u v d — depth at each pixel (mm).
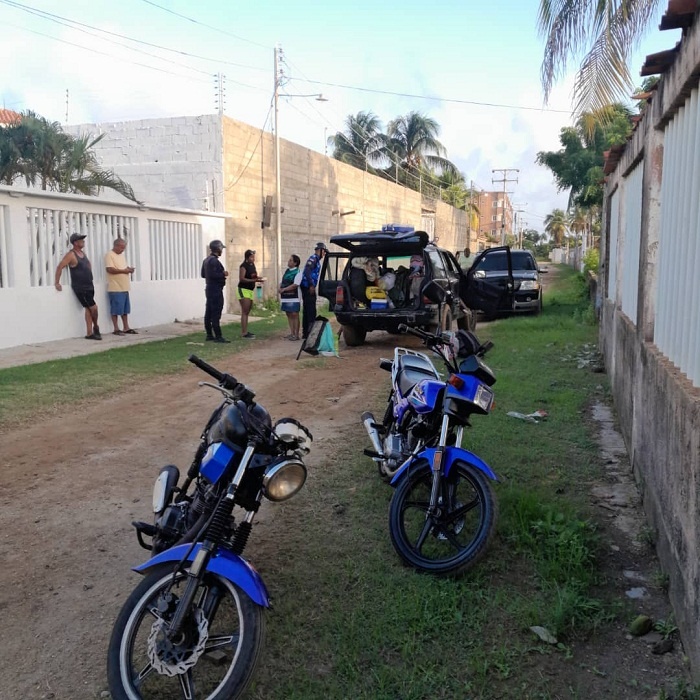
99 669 3139
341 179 27250
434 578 3855
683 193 3971
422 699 2926
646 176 5285
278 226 20203
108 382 8781
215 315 12500
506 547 4191
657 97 4703
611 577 3963
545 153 22672
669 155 4480
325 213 25609
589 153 21516
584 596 3682
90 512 4816
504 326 14805
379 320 11672
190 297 16359
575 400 7824
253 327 14953
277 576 3926
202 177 18031
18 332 11312
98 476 5500
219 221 17531
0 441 6352
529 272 17688
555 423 6898
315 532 4492
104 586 3844
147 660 3188
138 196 18562
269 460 3012
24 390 8203
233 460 3033
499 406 7551
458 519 4199
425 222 43625
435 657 3188
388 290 12383
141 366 9859
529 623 3439
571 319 15633
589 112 6055
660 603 3682
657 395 4348
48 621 3510
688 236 3812
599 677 3084
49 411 7383
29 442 6340
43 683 3047
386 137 44812
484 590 3738
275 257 20781
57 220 12086
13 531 4500
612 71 5887
